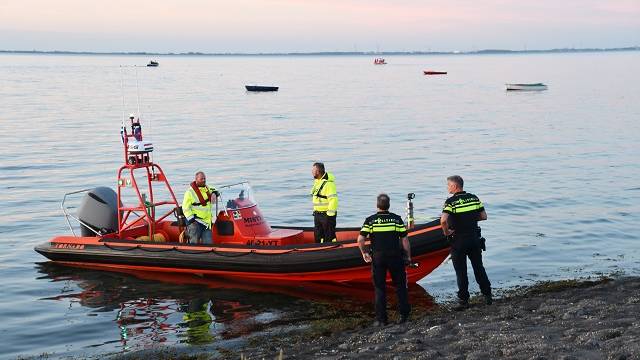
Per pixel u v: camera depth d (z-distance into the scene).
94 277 11.87
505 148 30.95
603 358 5.86
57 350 8.40
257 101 67.19
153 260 11.66
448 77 135.62
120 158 28.75
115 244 12.10
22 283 11.60
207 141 34.62
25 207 18.98
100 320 9.55
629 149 29.45
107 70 188.88
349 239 10.68
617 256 12.50
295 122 45.22
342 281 10.91
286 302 10.14
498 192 20.16
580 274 11.22
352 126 42.34
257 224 11.94
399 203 18.98
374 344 7.34
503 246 13.45
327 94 79.56
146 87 96.69
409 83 109.75
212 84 108.94
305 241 12.02
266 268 10.85
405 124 43.44
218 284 11.22
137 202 20.11
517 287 10.45
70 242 12.58
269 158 28.53
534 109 54.41
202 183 11.66
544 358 5.98
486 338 6.98
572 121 43.53
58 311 10.03
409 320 8.64
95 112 53.00
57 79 121.94
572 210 17.22
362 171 24.89
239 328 8.93
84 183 22.97
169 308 10.03
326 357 6.99
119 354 8.10
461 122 44.56
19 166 26.48
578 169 24.31
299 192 21.09
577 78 115.88
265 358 7.38
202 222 11.65
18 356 8.22
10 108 56.47
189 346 8.21
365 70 196.50
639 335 6.41
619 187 20.52
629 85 88.81
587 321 7.36
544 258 12.47
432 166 25.89
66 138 36.00
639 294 9.05
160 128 41.34
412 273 10.66
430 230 10.20
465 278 8.94
